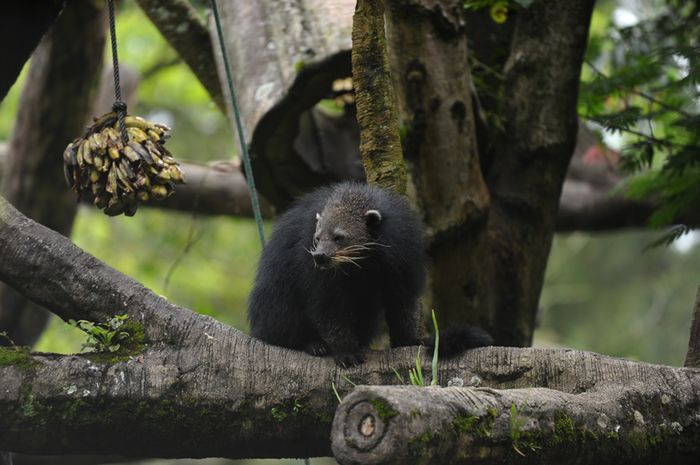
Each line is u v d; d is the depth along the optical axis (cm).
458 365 798
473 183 1096
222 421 795
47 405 780
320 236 905
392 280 924
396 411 596
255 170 1229
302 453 820
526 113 1188
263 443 808
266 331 926
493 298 1199
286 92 1092
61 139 1648
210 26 1316
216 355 809
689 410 755
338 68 1074
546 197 1199
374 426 594
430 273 1099
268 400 794
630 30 1416
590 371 774
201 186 1672
